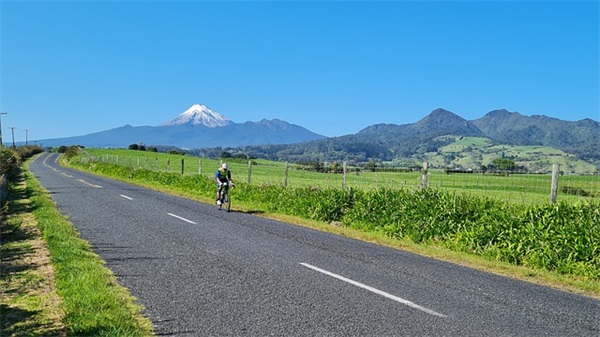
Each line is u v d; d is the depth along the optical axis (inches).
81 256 349.7
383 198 594.2
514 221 441.4
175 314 235.1
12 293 266.5
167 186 1154.0
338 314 239.0
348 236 507.8
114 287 277.1
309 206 679.1
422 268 352.5
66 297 253.4
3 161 1027.9
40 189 932.6
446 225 493.7
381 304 257.0
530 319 243.0
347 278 309.9
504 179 619.2
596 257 369.4
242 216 637.3
